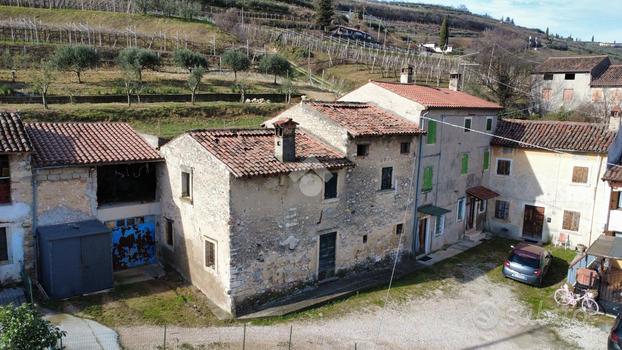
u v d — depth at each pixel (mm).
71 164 18766
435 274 23016
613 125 27078
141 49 58094
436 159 25156
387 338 16938
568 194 27438
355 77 68062
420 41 119562
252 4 113438
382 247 22938
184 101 46844
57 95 41094
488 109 28828
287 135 18422
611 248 20859
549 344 17219
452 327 18062
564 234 27766
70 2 84312
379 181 22141
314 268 20062
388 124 22797
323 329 17203
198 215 18953
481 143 28922
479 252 26562
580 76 49938
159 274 20859
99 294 18609
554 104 51625
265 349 15625
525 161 28812
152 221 22266
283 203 18469
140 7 86750
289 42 85938
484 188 29547
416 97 24672
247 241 17531
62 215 19141
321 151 20453
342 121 21391
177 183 20359
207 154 17953
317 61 77625
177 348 15320
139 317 17031
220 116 43469
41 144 19609
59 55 49719
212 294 18516
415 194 24109
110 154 20156
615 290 21641
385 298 20031
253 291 18000
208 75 60906
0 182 17734
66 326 15945
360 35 104375
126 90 46344
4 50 54938
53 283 17641
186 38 77000
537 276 22016
